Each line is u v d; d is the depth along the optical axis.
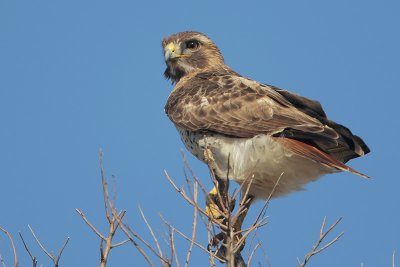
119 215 7.57
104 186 7.74
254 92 12.04
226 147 11.70
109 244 7.43
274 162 11.28
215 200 10.36
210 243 7.76
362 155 11.61
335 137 10.88
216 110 11.95
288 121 11.31
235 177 11.62
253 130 11.48
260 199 12.07
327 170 11.40
